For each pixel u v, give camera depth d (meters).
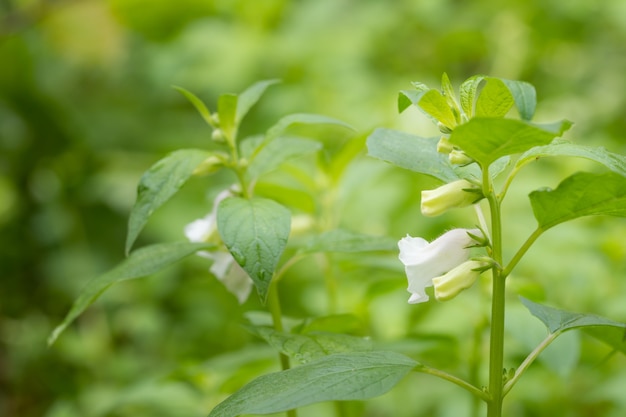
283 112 1.55
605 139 1.29
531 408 0.89
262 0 1.82
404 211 1.16
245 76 1.70
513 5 1.73
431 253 0.61
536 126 0.55
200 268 1.36
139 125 1.75
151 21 1.87
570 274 0.93
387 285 0.81
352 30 1.79
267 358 0.79
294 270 1.22
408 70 1.82
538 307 0.64
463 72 1.86
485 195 0.60
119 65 1.86
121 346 1.37
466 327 0.90
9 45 1.66
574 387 0.88
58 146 1.69
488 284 0.80
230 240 0.62
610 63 1.75
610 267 0.98
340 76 1.63
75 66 1.83
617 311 0.88
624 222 1.09
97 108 1.77
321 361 0.59
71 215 1.56
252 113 1.67
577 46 1.79
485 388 0.61
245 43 1.71
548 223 0.59
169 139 1.64
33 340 1.31
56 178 1.63
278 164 0.71
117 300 1.33
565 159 1.16
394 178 1.23
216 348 1.23
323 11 1.81
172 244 0.68
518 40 1.69
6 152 1.66
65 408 1.07
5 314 1.51
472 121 0.56
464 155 0.59
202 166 0.68
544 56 1.77
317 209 0.86
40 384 1.30
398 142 0.63
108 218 1.56
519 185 1.12
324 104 1.48
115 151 1.70
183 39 1.83
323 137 1.42
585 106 1.57
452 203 0.60
